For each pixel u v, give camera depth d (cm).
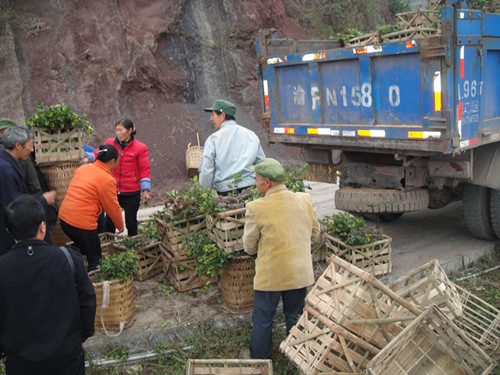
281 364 389
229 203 434
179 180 1122
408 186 534
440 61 424
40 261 266
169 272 500
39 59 1189
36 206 272
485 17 459
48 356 263
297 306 376
